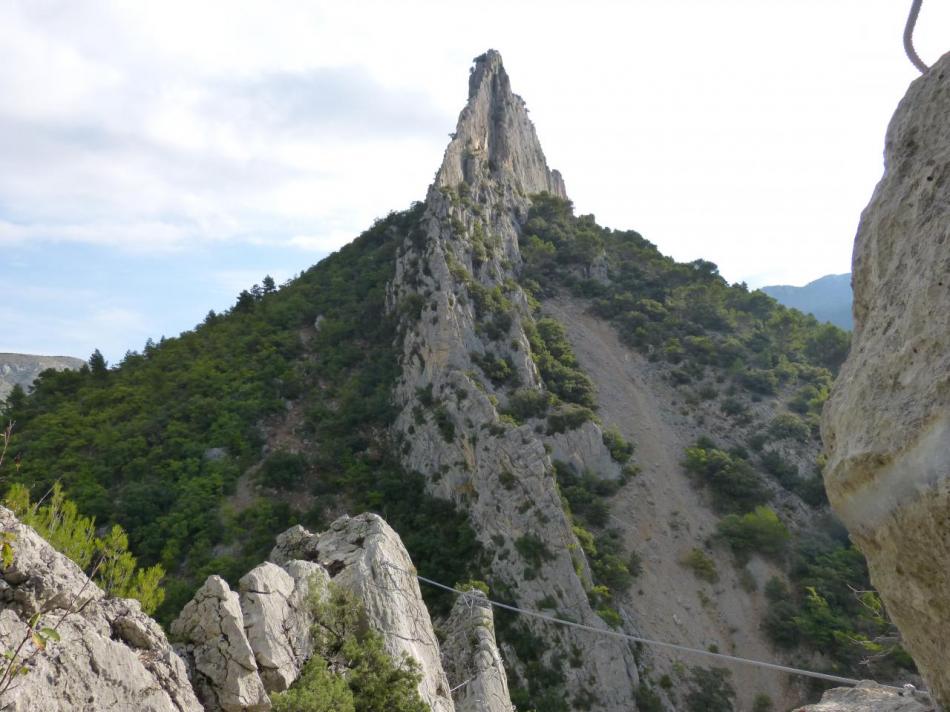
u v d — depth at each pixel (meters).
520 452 69.50
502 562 64.38
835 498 7.87
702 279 122.56
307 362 94.44
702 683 61.03
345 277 113.69
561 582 62.41
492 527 66.69
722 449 86.94
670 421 91.44
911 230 7.87
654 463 83.94
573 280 117.94
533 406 81.81
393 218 127.25
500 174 131.12
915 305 7.14
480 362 83.88
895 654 54.16
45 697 11.50
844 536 76.19
